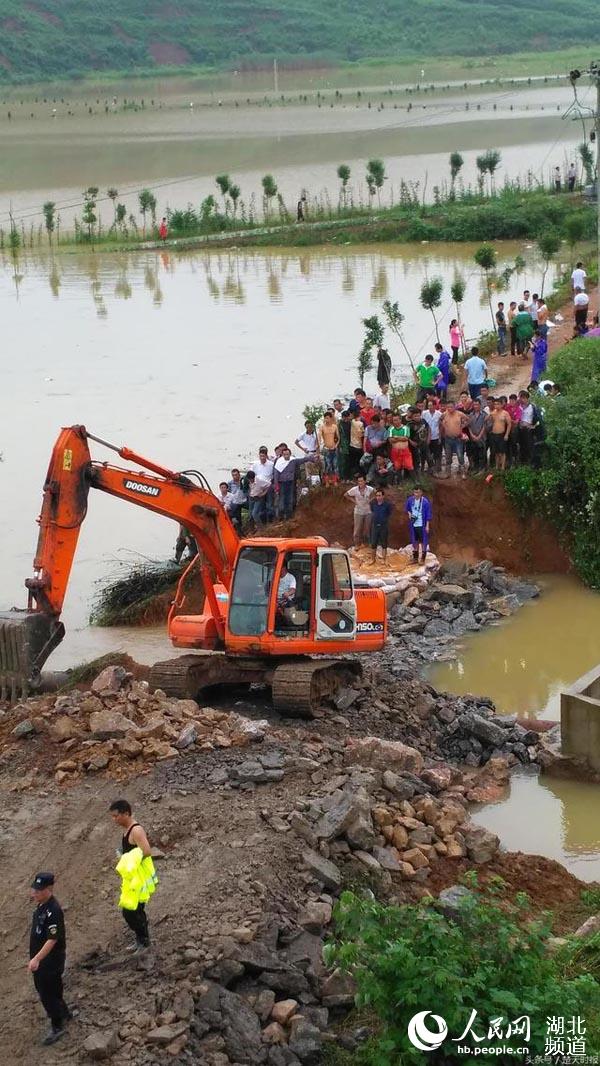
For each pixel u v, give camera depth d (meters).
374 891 14.96
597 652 24.22
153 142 106.00
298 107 130.38
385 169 85.94
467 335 44.62
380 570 27.12
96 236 71.75
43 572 19.56
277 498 28.53
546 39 188.25
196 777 16.86
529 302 44.38
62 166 94.25
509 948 12.24
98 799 16.53
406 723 20.31
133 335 48.62
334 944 13.23
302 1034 12.40
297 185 82.00
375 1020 12.91
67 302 55.81
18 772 17.39
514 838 17.72
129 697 18.72
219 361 43.84
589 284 49.28
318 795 16.23
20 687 19.72
